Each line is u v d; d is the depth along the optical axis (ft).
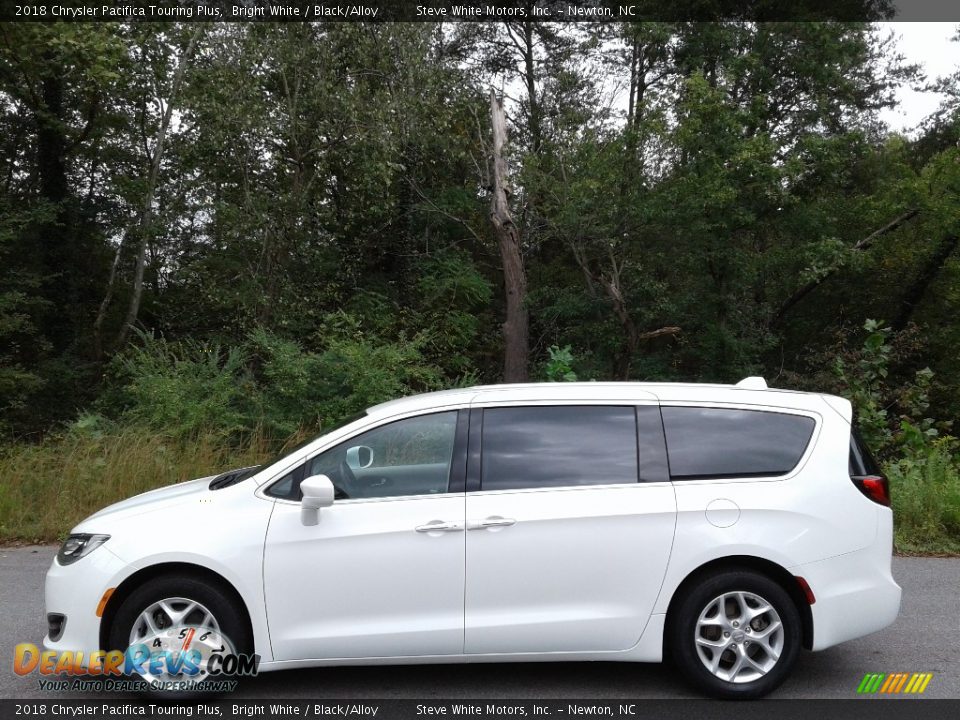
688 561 14.03
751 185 56.95
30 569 22.70
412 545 13.93
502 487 14.33
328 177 62.28
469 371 68.08
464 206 71.77
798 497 14.39
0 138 64.39
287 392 39.86
